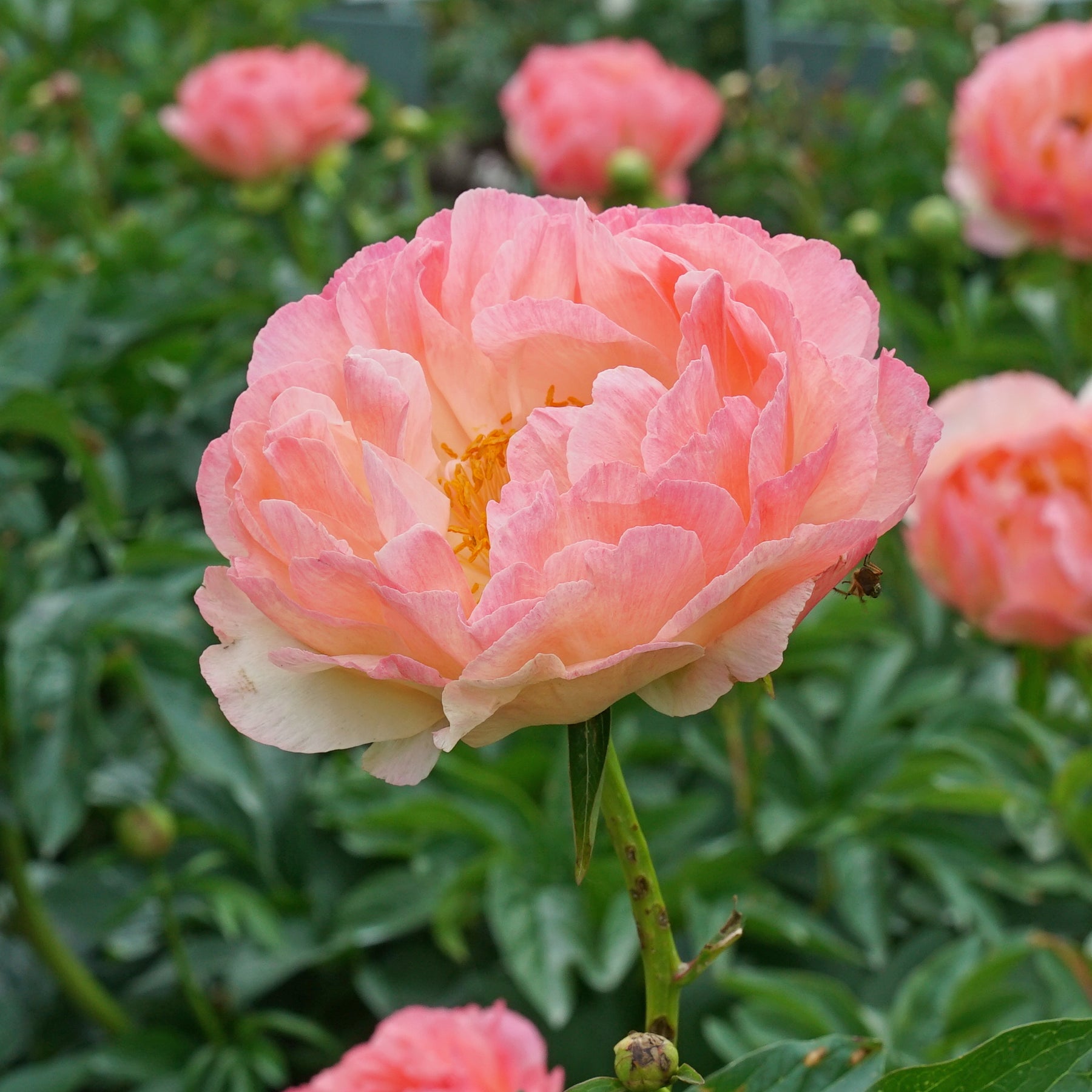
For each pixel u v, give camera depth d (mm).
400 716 766
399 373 782
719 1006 1275
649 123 1933
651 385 762
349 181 2162
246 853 1380
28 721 1187
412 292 794
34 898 1345
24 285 1674
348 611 762
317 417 767
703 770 1451
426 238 803
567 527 746
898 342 1825
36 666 1207
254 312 1787
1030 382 1155
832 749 1363
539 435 764
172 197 2377
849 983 1291
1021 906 1334
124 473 1748
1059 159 1487
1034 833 1160
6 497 1524
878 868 1243
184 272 1982
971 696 1336
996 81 1532
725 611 750
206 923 1464
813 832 1308
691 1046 1263
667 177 2049
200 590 785
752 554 732
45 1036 1460
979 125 1555
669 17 5109
